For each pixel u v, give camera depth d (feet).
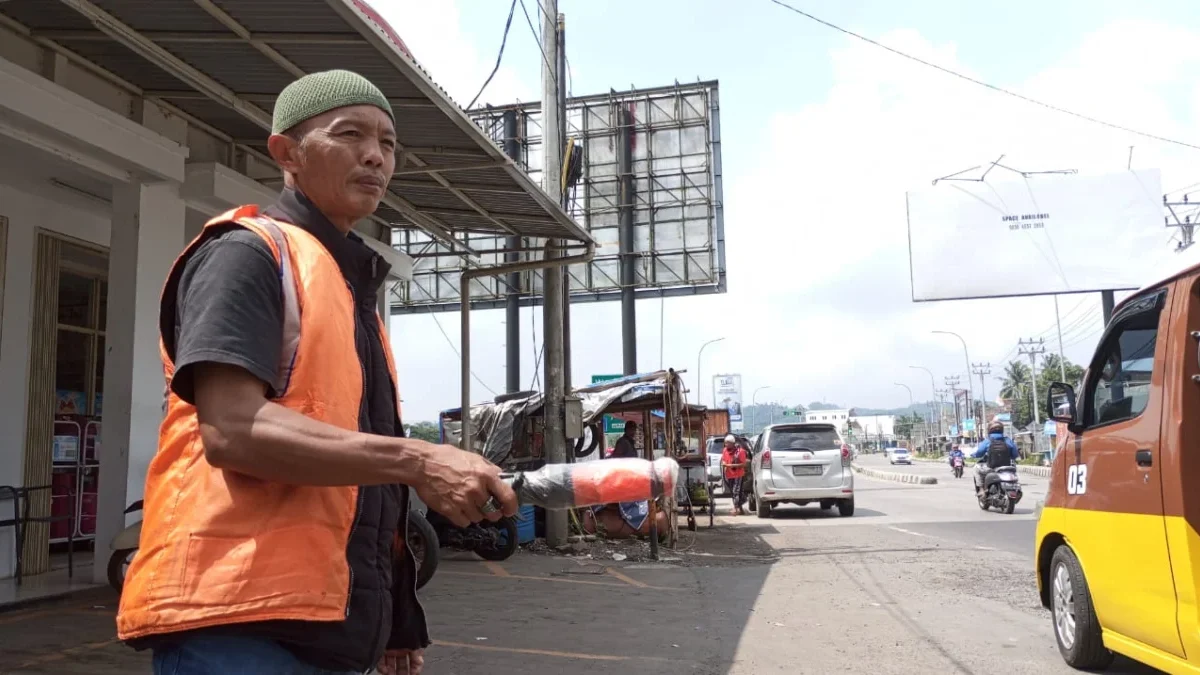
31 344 26.03
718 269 87.86
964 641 20.34
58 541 28.81
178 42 19.20
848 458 55.57
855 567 32.17
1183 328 14.12
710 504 49.62
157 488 5.14
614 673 17.38
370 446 4.88
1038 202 85.10
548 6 39.06
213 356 4.78
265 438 4.72
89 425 30.07
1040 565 19.45
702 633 21.07
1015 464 56.65
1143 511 14.69
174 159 25.05
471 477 4.94
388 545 5.92
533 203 30.78
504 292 93.40
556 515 36.73
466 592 26.63
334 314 5.42
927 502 68.08
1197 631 13.21
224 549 4.85
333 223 6.15
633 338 88.53
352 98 6.06
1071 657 17.75
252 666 4.92
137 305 24.27
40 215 26.50
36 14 20.26
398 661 7.00
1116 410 16.46
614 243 89.35
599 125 90.58
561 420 37.88
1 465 24.89
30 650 17.79
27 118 20.38
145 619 4.84
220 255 5.17
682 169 89.25
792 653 19.15
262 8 17.62
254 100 22.95
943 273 86.48
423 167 26.68
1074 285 84.23
